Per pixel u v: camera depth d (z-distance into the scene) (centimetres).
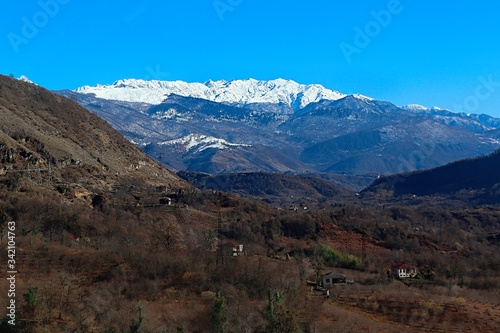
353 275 11125
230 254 10038
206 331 6750
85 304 6825
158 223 13112
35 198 11944
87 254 9012
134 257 8881
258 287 8281
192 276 8475
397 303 9181
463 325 8419
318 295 9112
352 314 8238
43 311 6381
